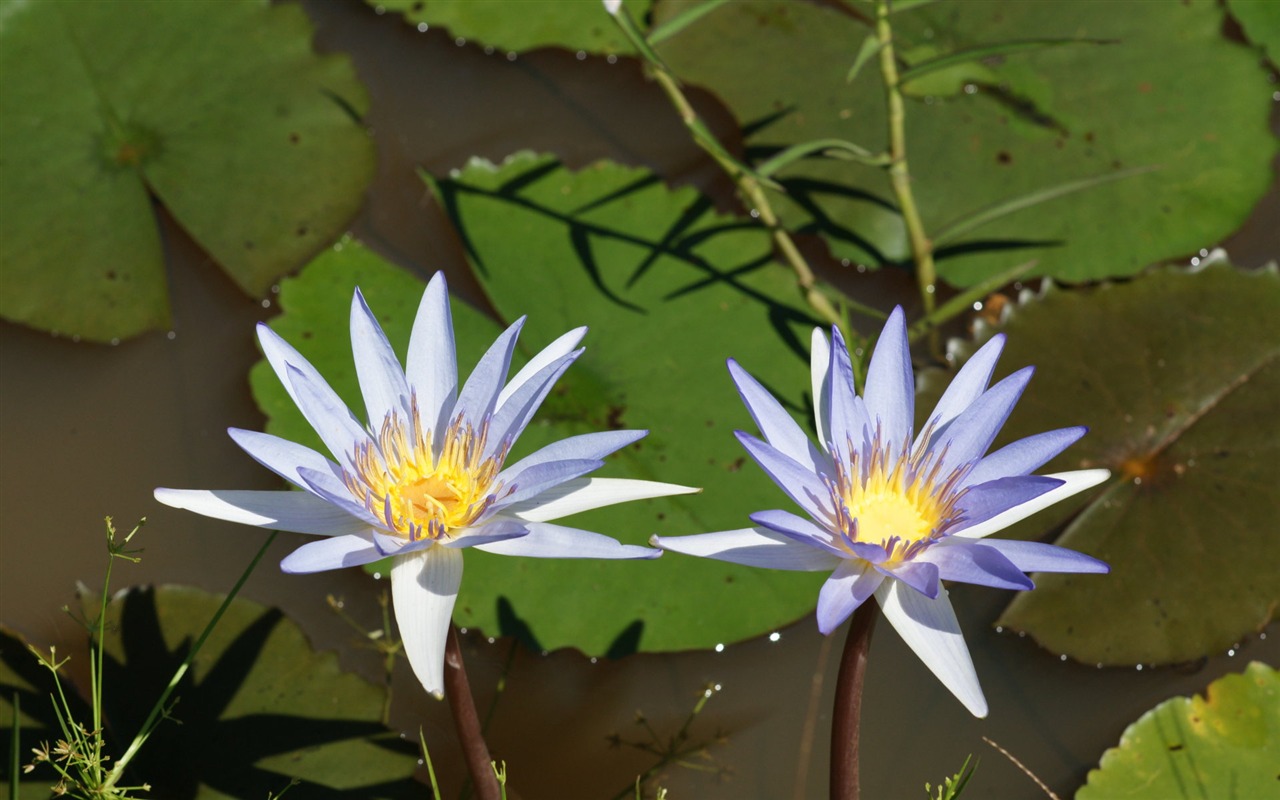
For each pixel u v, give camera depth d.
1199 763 1.88
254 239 2.54
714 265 2.58
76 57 2.62
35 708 1.87
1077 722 1.98
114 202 2.51
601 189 2.69
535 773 1.92
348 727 1.92
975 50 2.33
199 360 2.38
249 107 2.69
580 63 2.94
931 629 1.43
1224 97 2.73
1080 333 2.43
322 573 2.14
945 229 2.50
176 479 2.21
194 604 2.05
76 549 2.11
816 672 2.06
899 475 1.56
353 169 2.68
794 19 2.91
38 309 2.38
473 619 2.04
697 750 1.96
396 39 2.94
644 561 2.13
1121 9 2.83
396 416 1.60
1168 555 2.11
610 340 2.42
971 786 1.92
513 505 1.55
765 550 1.48
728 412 2.32
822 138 2.74
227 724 1.89
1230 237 2.59
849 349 2.31
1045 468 2.23
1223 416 2.27
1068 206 2.62
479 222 2.60
